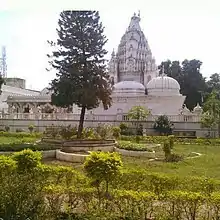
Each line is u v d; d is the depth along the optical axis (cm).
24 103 7231
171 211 933
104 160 1148
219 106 4997
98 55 3544
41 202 896
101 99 3553
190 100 8688
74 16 3494
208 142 4122
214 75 9181
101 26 3553
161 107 6088
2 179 977
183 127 5162
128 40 7500
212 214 921
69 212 948
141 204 930
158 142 4066
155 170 2023
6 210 836
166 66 8962
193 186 1115
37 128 5719
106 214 912
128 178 1187
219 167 2206
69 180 1232
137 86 6606
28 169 1264
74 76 3434
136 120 5369
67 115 5675
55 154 2692
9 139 4103
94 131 3791
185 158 2627
